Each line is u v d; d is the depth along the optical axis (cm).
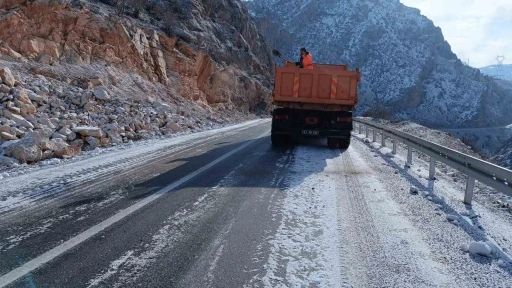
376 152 1300
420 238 480
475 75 17425
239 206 587
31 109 1245
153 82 2566
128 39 2403
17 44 1770
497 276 388
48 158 974
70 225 487
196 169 867
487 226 547
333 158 1104
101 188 676
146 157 1020
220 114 3253
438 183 819
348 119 1319
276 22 17762
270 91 5219
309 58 1426
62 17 2020
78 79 1802
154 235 460
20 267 369
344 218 545
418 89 15538
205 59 3472
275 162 993
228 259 401
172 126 1772
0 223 490
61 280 347
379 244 455
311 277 369
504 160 3453
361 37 18025
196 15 4284
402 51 17475
